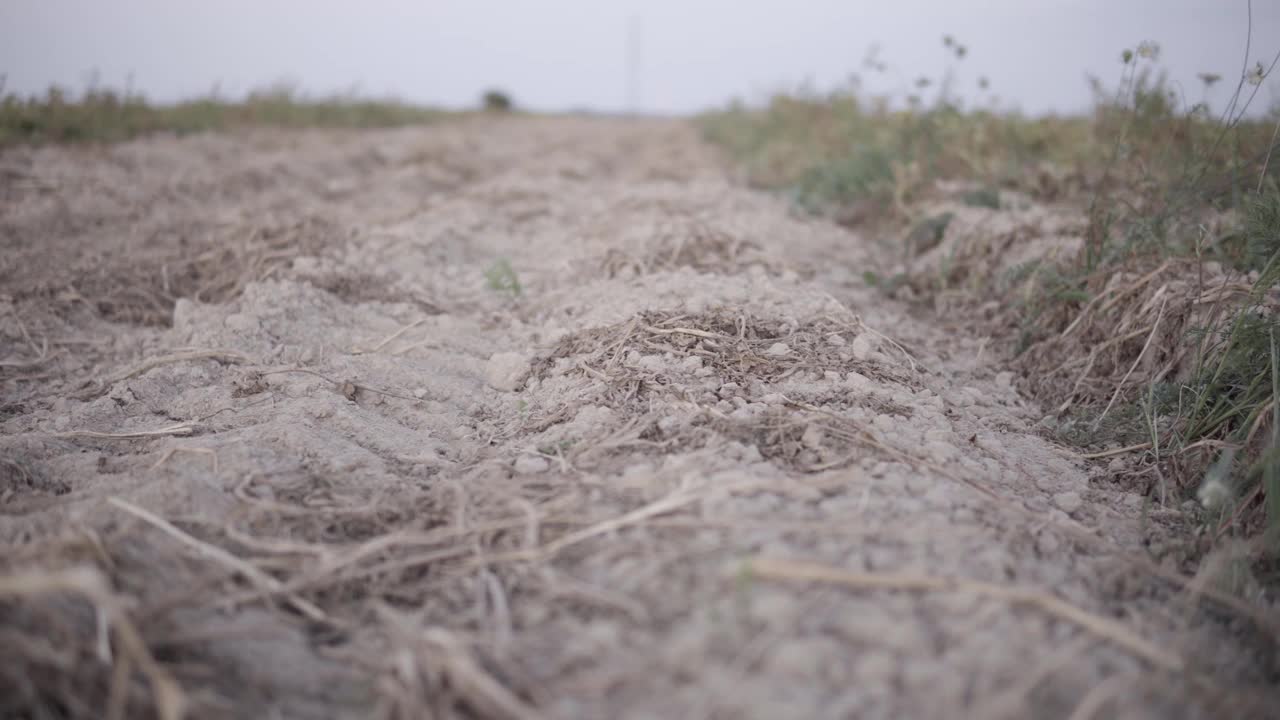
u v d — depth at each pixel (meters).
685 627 1.51
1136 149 4.50
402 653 1.48
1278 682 1.60
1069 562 1.87
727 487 1.91
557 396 2.80
